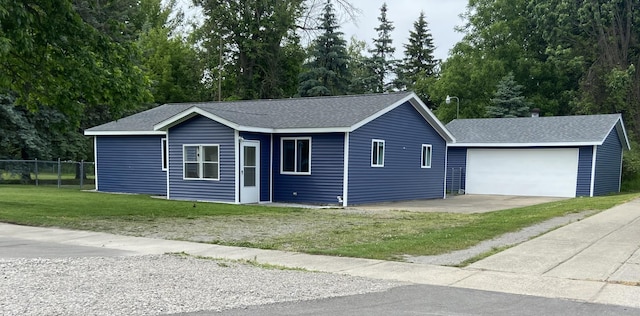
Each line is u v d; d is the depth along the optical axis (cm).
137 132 2103
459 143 2614
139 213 1348
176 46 4406
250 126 1703
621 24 4019
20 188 2270
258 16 4331
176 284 588
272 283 610
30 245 857
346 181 1684
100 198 1784
